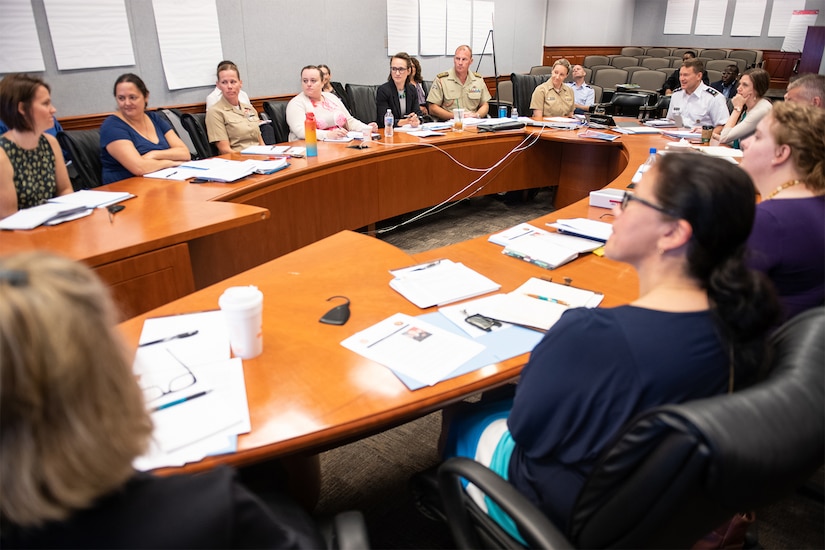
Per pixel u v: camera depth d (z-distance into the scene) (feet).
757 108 11.16
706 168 2.68
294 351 4.00
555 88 16.76
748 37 32.89
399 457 6.16
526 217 14.93
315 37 17.89
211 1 14.93
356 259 5.70
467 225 14.21
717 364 2.60
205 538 1.64
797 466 2.10
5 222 6.34
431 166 13.04
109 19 13.03
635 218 2.89
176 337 4.13
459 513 3.32
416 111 16.25
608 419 2.66
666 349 2.57
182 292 6.50
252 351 3.88
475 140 13.62
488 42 25.62
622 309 2.77
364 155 11.26
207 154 11.69
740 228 2.63
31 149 7.55
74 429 1.47
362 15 19.13
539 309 4.59
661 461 2.06
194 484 1.75
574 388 2.72
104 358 1.56
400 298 4.85
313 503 4.83
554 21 30.17
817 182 4.52
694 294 2.78
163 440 3.06
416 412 3.52
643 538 2.33
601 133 13.58
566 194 15.19
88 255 5.57
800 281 4.52
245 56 16.17
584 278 5.32
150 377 3.61
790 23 30.81
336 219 11.18
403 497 5.60
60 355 1.42
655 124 14.46
